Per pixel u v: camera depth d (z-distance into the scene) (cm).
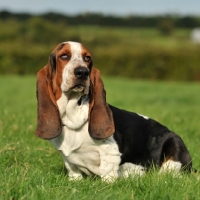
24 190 548
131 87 2895
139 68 3784
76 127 623
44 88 632
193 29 8425
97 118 624
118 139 652
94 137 620
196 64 3666
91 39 5062
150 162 703
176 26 8744
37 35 5478
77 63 599
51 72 630
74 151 640
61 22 6981
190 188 583
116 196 538
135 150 680
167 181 602
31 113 1244
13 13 8381
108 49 3903
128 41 4906
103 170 638
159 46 3812
